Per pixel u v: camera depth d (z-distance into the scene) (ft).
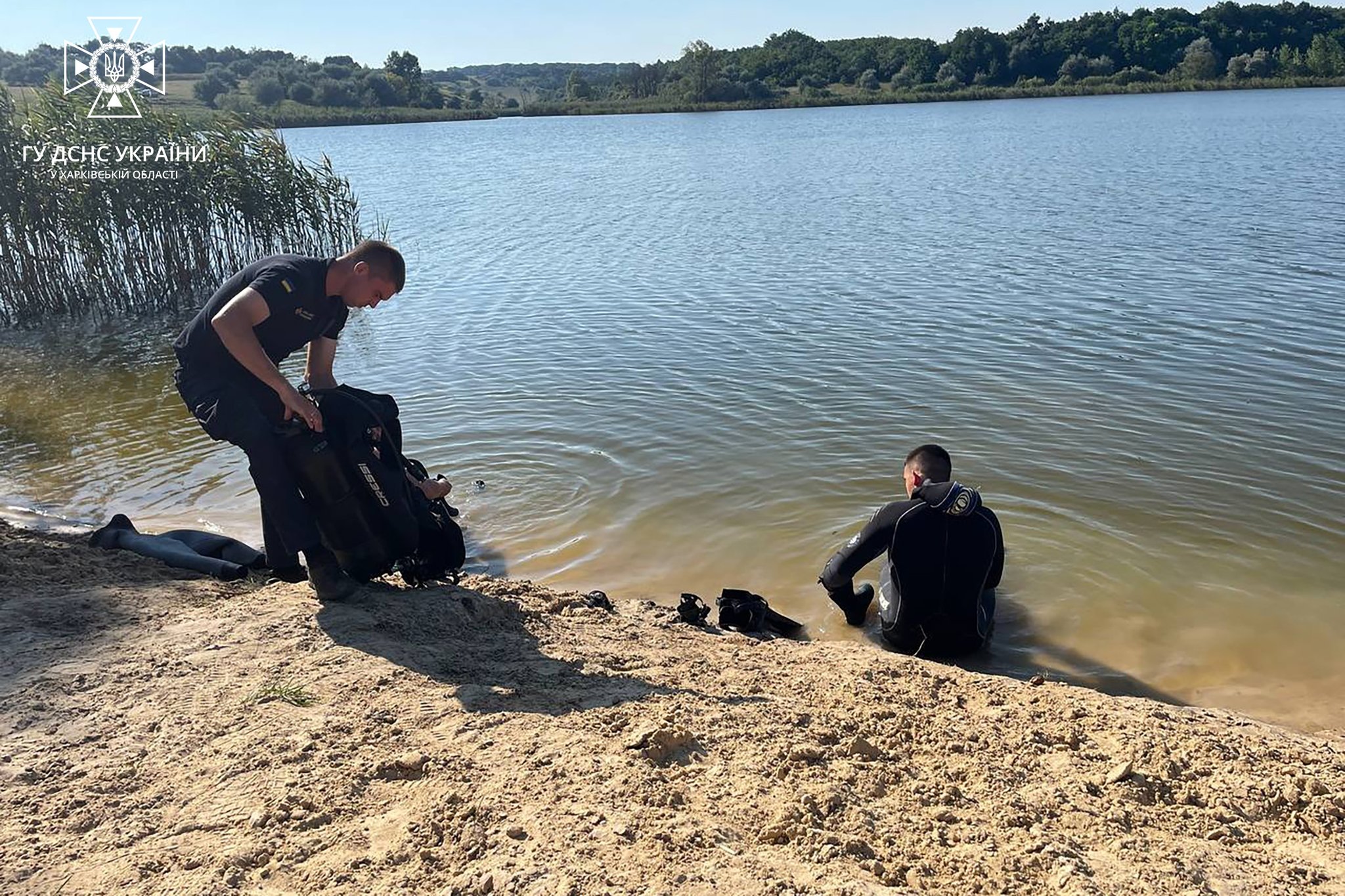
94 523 23.27
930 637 17.16
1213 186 81.82
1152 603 18.58
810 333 39.68
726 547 21.56
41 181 48.70
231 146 55.06
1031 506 22.79
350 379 35.55
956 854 9.96
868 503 23.36
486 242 67.56
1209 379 31.76
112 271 51.62
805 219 72.69
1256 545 20.67
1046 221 66.85
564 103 349.20
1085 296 44.21
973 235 62.28
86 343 44.01
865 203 80.79
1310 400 29.45
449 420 30.37
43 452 28.84
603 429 28.96
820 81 361.30
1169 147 122.62
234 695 13.20
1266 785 11.68
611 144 175.11
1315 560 19.98
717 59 340.18
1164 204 72.23
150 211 51.26
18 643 14.99
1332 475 24.04
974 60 344.49
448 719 12.60
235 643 14.96
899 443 27.04
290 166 56.70
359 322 44.98
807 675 15.14
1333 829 10.87
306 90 304.71
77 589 17.47
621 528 22.45
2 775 11.27
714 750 12.05
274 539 16.94
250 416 15.74
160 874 9.39
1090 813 10.98
